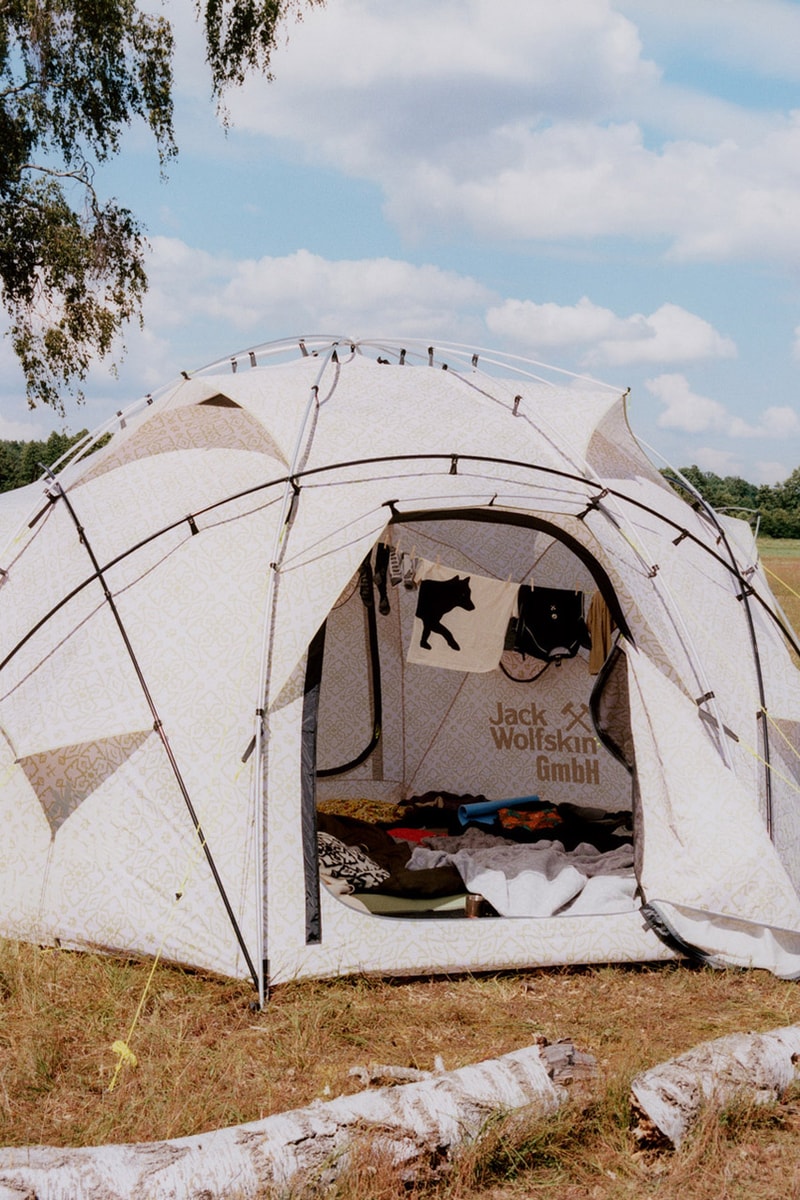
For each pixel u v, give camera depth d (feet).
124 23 66.80
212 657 16.35
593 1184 10.56
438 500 17.34
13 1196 8.75
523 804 24.22
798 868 17.72
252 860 15.37
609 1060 12.80
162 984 14.97
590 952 16.12
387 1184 9.80
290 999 14.64
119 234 69.87
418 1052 13.32
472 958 15.76
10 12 65.21
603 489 18.08
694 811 16.76
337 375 20.36
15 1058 12.81
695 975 15.97
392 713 27.27
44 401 69.87
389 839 21.89
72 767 16.40
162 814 15.81
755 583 20.80
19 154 65.92
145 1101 11.80
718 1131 11.06
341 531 17.03
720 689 17.84
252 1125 9.98
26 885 16.25
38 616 17.72
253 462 18.71
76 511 19.02
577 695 25.94
